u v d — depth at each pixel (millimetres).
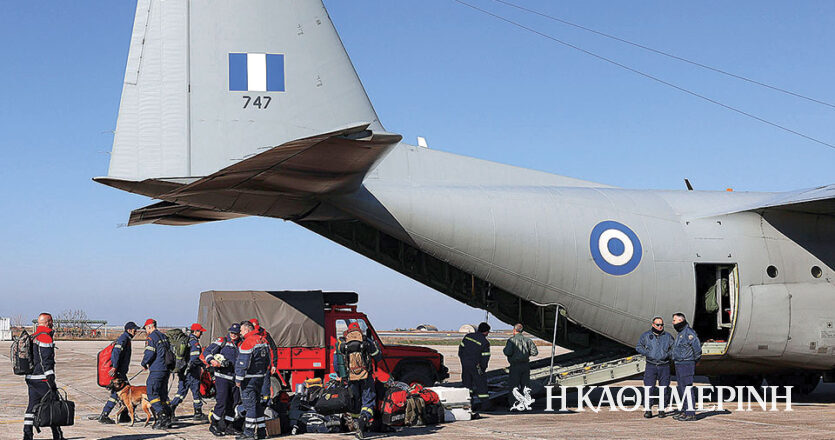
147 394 10078
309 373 11773
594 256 12148
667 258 12414
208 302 11977
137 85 10258
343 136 7602
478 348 11484
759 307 12531
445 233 11648
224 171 8320
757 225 12938
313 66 11008
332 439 8852
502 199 12062
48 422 7828
